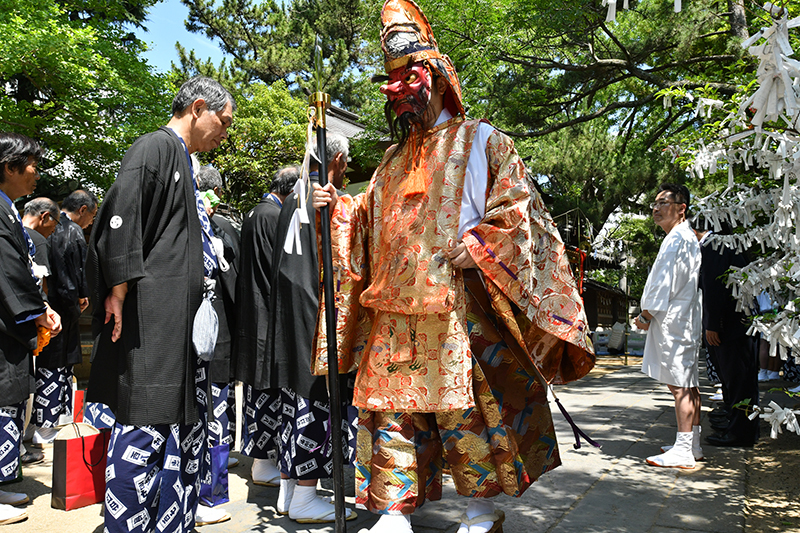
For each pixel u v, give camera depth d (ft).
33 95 35.32
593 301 65.62
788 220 7.03
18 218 9.93
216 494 9.64
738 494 9.87
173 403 6.90
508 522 8.58
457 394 6.81
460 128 7.41
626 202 54.03
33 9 27.25
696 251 12.21
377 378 7.18
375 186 7.91
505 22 31.99
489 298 7.29
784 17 4.85
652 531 8.20
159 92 32.68
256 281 10.44
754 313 12.44
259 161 50.01
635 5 32.37
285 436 9.40
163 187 7.08
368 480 7.48
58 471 9.68
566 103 35.37
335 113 57.62
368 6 37.65
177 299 7.06
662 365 11.96
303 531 8.63
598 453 12.95
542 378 7.29
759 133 5.67
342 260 8.00
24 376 9.78
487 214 7.00
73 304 15.25
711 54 30.76
